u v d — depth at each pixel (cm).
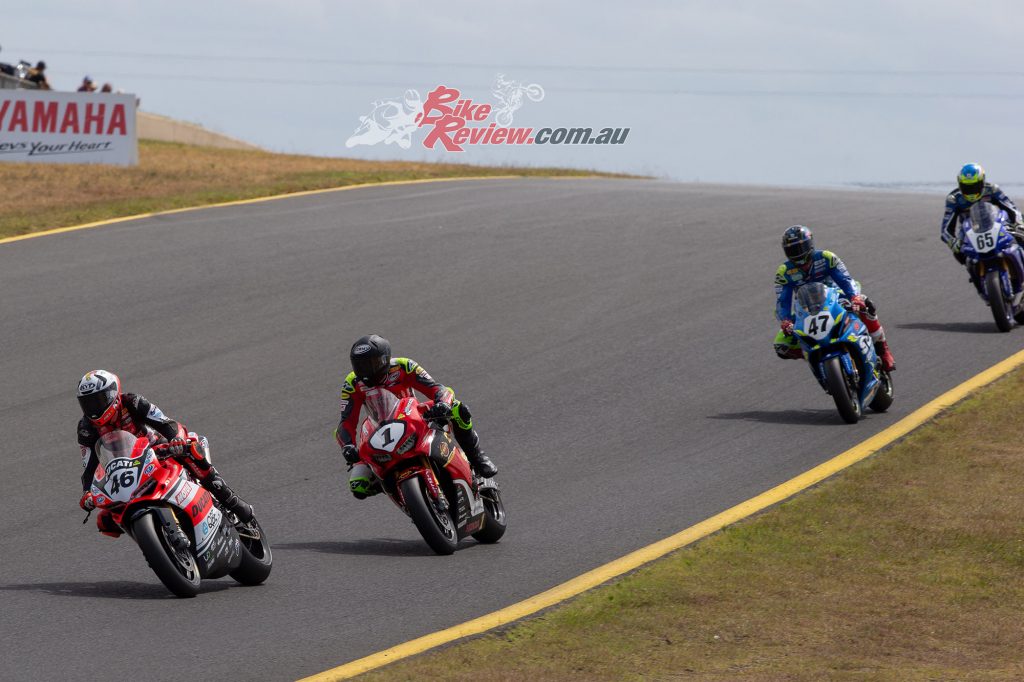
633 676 2377
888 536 3269
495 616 2730
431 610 2812
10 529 3578
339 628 2691
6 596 2953
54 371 5456
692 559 3136
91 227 8825
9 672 2431
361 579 3067
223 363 5547
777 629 2645
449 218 9138
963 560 3067
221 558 2964
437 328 6081
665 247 7944
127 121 12962
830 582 2956
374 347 3194
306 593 2961
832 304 4453
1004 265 5659
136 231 8669
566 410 4772
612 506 3656
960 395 4638
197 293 6856
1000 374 4900
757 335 5825
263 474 4109
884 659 2438
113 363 5569
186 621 2742
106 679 2386
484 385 5134
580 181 12131
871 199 10450
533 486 3909
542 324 6112
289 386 5188
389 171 12912
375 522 3634
